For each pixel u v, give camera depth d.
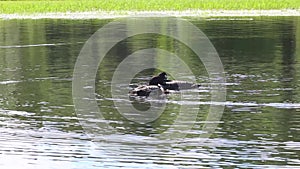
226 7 92.31
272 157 21.78
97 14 88.00
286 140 23.52
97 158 22.05
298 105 28.39
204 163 21.38
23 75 37.72
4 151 22.91
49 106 29.28
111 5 96.12
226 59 43.19
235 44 51.66
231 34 59.12
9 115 27.78
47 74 37.94
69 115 27.64
